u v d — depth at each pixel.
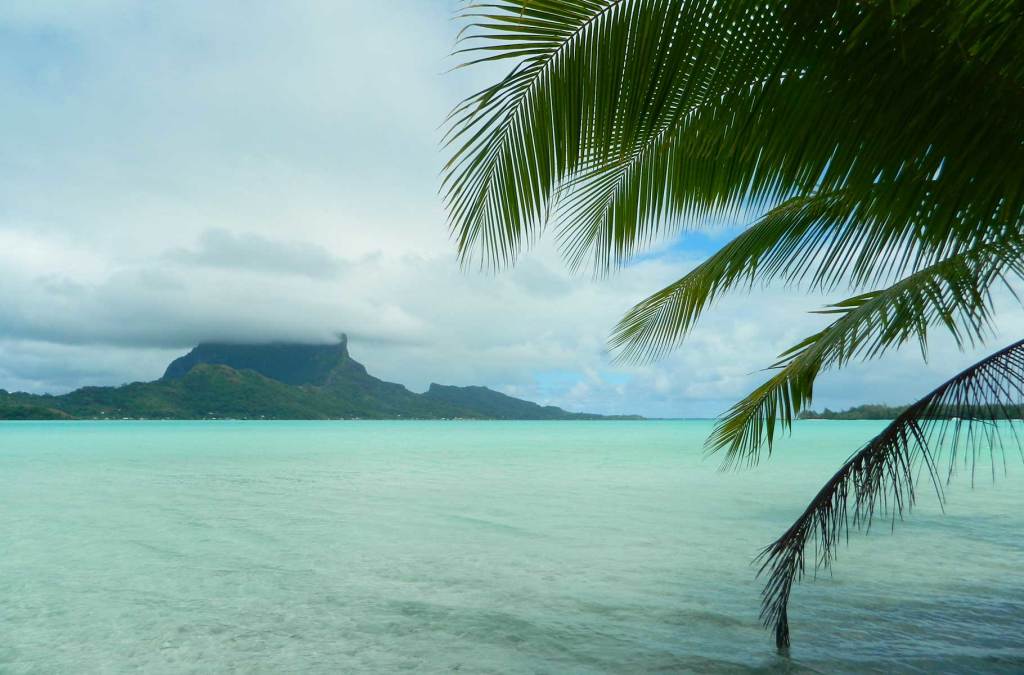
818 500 4.41
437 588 7.87
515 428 132.62
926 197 2.18
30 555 9.82
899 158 2.15
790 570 4.99
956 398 3.57
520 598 7.39
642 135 2.74
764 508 14.68
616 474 23.78
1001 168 2.02
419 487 19.31
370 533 11.54
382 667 5.40
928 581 7.97
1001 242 2.65
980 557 9.33
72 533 11.62
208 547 10.38
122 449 41.66
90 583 8.13
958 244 2.21
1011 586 7.71
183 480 21.45
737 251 4.78
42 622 6.63
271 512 14.10
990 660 5.37
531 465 28.62
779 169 2.43
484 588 7.84
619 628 6.33
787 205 4.45
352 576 8.45
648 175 3.19
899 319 3.73
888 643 5.78
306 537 11.16
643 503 15.60
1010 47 1.93
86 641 6.06
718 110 2.38
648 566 9.00
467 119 2.30
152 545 10.52
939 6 1.95
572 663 5.43
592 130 2.36
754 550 10.04
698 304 5.16
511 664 5.43
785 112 2.27
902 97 2.06
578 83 2.28
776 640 5.64
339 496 16.97
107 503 15.61
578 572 8.63
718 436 5.31
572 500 16.12
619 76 2.27
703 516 13.48
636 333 5.76
